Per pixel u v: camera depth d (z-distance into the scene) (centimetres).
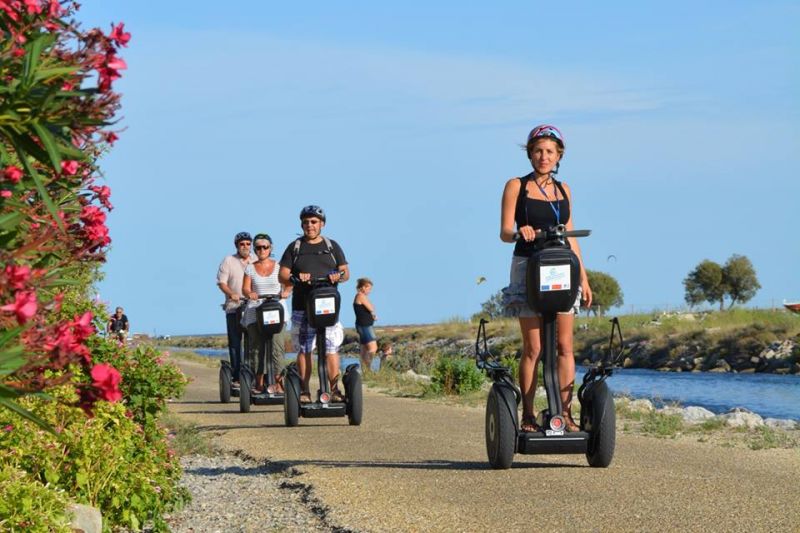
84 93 517
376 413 2588
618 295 17262
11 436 1012
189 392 3609
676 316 10375
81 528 962
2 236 544
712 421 2398
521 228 1420
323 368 2236
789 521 1093
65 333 560
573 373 1495
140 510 1156
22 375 558
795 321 8312
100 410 1167
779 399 4378
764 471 1482
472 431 2108
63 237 645
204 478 1622
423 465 1570
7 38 539
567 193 1484
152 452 1320
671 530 1054
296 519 1228
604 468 1480
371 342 4162
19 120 507
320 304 2198
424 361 4978
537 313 1413
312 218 2247
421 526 1121
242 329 3019
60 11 567
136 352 1566
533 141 1468
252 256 3064
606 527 1073
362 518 1187
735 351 7831
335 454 1762
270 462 1709
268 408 2927
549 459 1600
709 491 1277
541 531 1067
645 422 2358
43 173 652
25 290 518
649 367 8288
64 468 1102
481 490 1311
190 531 1209
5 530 822
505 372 1473
